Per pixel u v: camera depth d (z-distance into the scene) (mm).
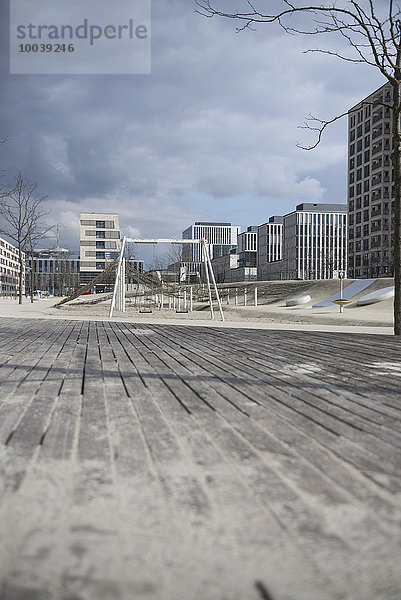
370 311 27844
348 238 102000
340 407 3674
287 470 2330
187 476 2244
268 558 1552
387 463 2436
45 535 1686
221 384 4641
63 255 101125
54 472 2279
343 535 1698
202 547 1615
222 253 175125
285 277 116875
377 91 90000
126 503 1945
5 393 4188
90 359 6453
